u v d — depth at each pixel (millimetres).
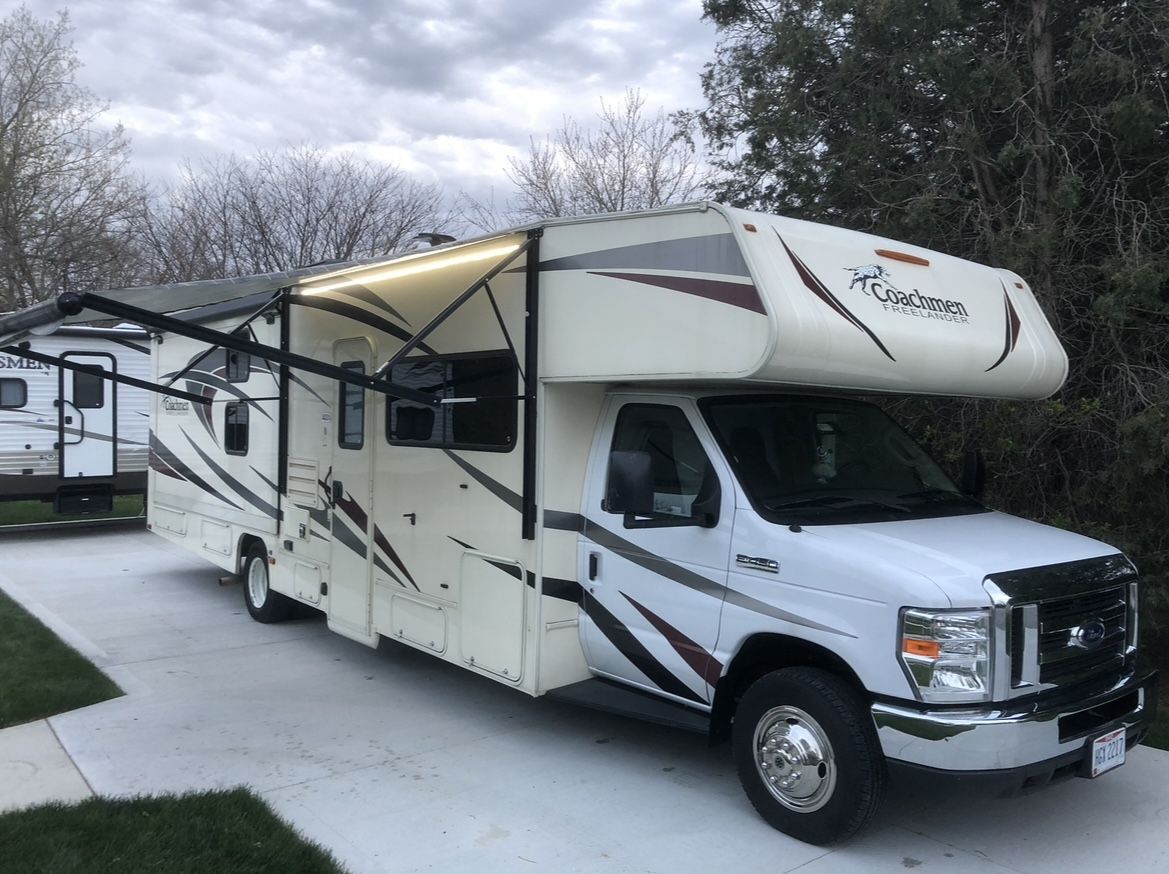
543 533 5141
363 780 4953
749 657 4477
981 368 4957
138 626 8305
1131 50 6809
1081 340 7016
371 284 6590
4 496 13203
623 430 5141
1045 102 7270
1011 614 3816
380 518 6496
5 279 22766
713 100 9945
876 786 3947
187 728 5707
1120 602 4375
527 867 4043
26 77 23219
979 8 7812
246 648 7574
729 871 3998
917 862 4078
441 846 4227
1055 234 6797
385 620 6473
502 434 5398
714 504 4570
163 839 4117
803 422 5008
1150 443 5727
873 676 3885
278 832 4242
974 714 3727
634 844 4246
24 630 7863
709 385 4914
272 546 8023
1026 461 6820
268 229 24047
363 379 5020
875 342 4422
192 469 9570
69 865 3846
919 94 7996
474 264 5652
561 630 5219
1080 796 4777
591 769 5117
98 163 23859
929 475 5301
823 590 4078
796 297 4211
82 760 5172
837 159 8273
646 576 4871
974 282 5273
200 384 9336
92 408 13766
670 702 4895
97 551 12555
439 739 5562
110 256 23656
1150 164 6840
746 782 4410
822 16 8125
